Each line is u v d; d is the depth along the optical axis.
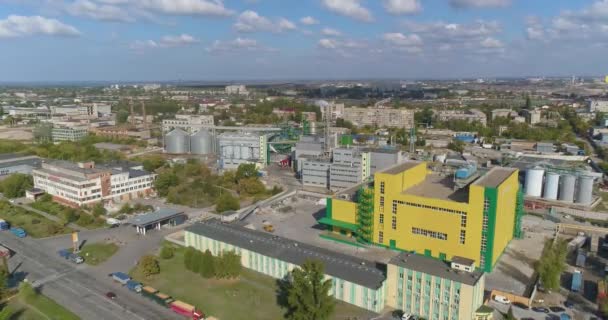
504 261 144.88
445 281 108.00
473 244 136.00
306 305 103.56
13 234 173.12
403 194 149.25
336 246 158.88
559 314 111.88
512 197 154.62
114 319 110.19
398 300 116.19
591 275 136.00
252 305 117.06
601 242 157.00
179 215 188.00
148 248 158.38
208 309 114.81
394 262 117.19
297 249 137.12
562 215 198.75
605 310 110.06
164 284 129.62
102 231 176.75
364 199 157.50
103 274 136.75
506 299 117.69
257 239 146.25
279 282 131.00
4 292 121.25
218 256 139.25
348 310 114.94
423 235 146.00
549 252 140.25
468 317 105.62
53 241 165.88
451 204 138.00
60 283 130.75
